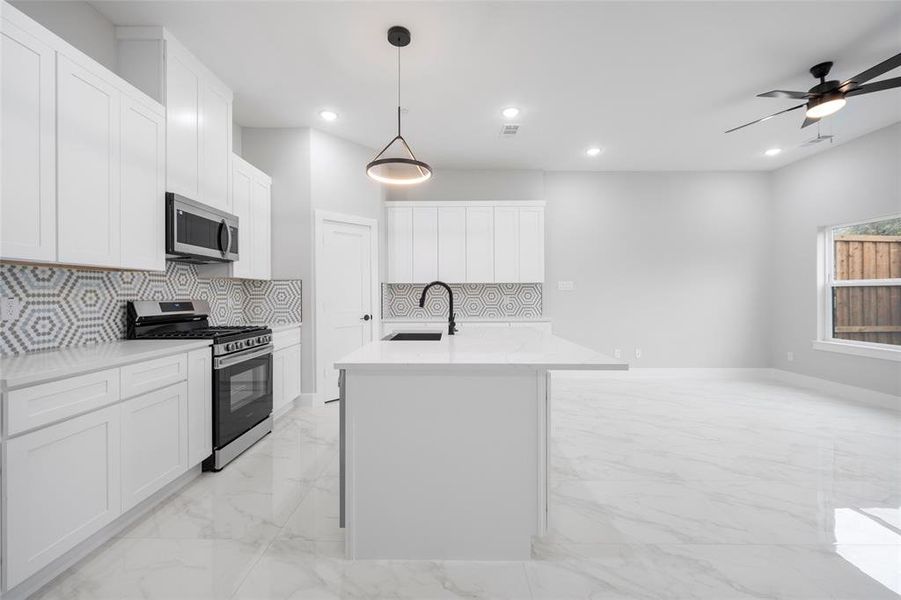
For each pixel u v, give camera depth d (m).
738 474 2.54
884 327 4.22
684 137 4.33
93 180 1.97
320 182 4.16
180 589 1.52
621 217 5.47
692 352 5.45
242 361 2.84
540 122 3.97
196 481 2.42
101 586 1.53
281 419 3.65
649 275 5.47
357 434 1.71
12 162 1.59
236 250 3.23
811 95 2.89
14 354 1.90
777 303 5.32
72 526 1.59
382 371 1.71
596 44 2.75
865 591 1.52
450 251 5.08
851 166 4.38
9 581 1.36
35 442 1.44
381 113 3.77
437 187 5.35
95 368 1.68
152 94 2.54
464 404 1.70
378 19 2.50
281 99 3.49
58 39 1.77
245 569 1.64
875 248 4.32
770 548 1.79
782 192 5.25
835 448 2.96
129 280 2.60
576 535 1.88
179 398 2.24
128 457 1.88
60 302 2.13
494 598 1.49
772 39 2.70
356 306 4.55
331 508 2.12
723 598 1.49
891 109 3.64
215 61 2.92
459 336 2.56
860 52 2.83
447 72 3.09
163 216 2.49
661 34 2.64
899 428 3.40
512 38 2.68
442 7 2.39
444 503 1.71
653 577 1.60
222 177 3.16
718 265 5.45
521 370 1.69
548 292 5.45
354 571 1.63
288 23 2.53
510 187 5.38
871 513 2.07
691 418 3.68
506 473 1.71
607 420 3.62
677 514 2.07
